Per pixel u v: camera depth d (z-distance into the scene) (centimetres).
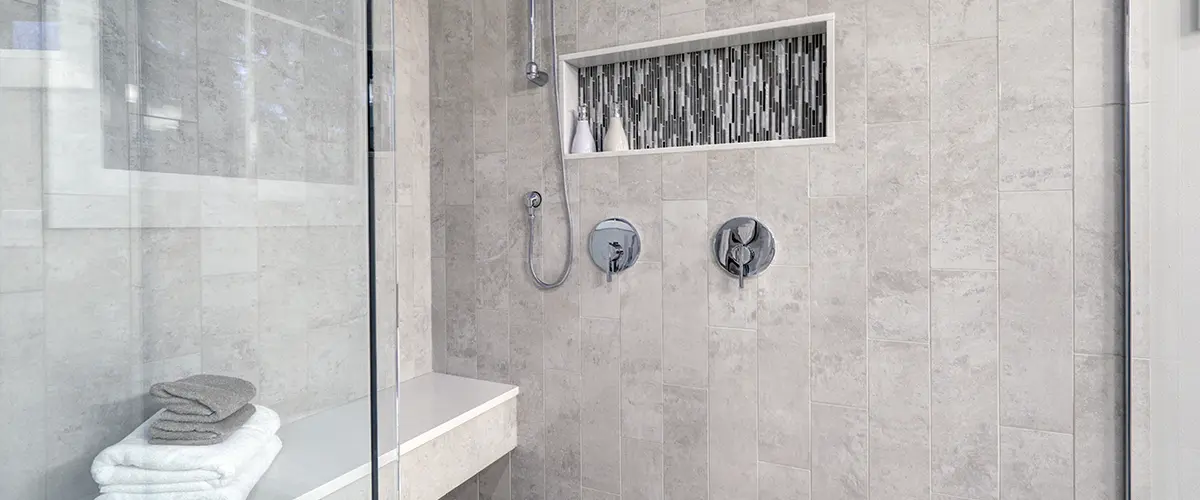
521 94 194
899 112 148
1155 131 116
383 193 47
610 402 185
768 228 162
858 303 154
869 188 152
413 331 205
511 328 199
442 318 210
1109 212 130
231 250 40
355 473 44
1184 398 104
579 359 189
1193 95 99
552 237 191
